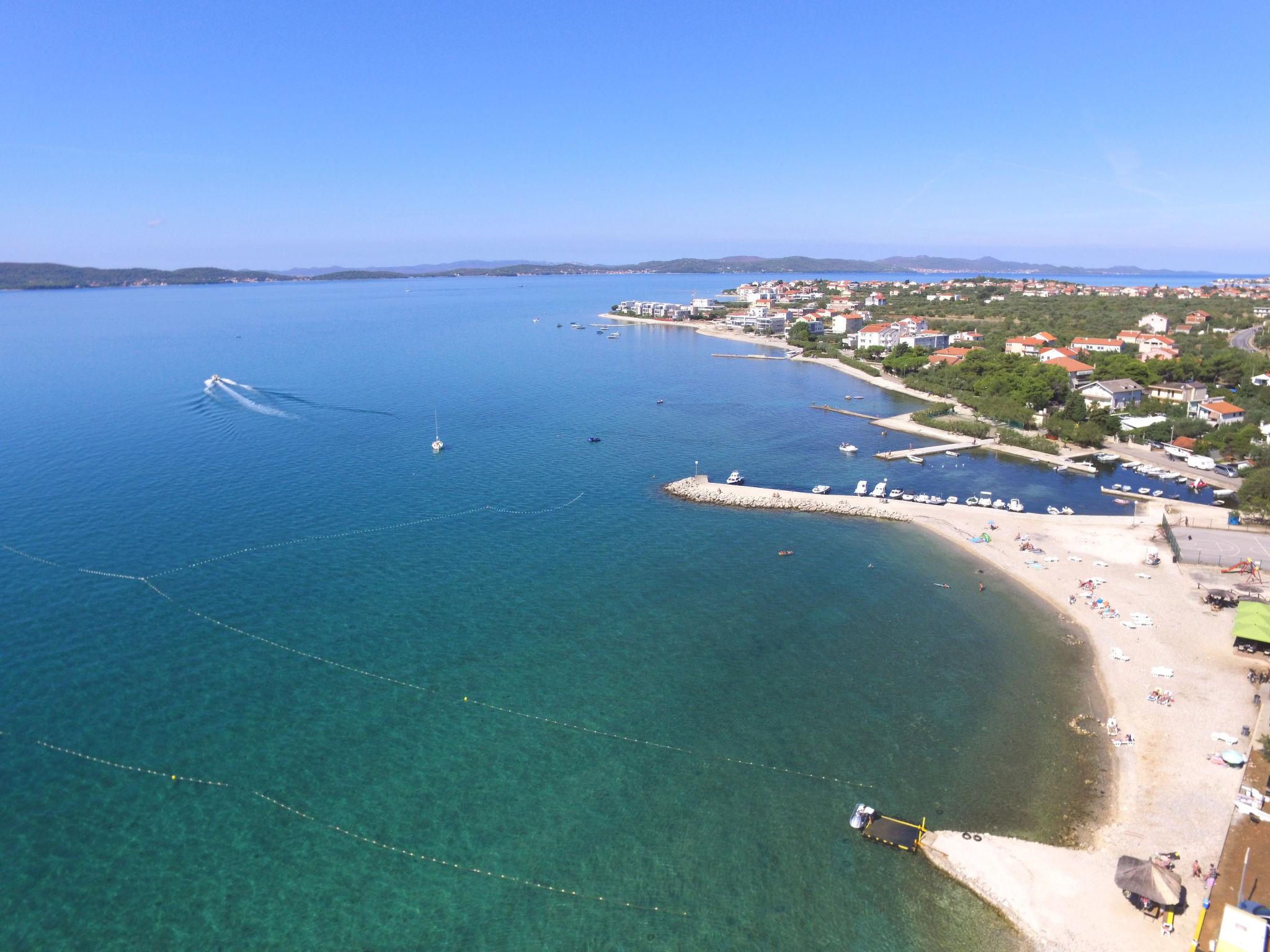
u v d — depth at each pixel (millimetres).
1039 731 70688
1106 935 49406
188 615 89562
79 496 127812
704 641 86500
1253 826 57781
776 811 60875
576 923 51125
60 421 178625
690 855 56656
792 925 51156
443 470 150375
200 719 70625
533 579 101938
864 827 58844
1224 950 46312
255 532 114688
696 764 66188
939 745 68875
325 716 71562
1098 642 86188
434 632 87188
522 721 71625
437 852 56500
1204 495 141625
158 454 154625
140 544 108875
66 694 73750
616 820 59844
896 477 153500
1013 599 97812
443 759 66312
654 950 49312
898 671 81000
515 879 54375
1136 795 61625
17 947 48188
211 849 56312
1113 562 108000
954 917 51500
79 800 60594
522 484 142875
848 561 109875
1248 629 82062
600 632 88188
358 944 49344
